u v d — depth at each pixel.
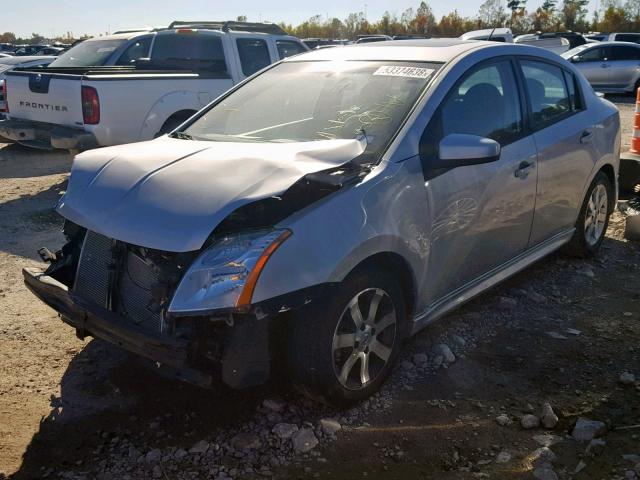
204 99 8.95
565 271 5.38
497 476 2.90
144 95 8.23
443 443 3.14
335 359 3.22
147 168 3.36
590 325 4.39
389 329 3.48
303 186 3.21
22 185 8.68
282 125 4.04
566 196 4.97
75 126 8.04
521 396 3.53
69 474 2.94
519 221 4.41
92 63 10.01
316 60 4.62
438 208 3.64
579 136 5.00
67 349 4.07
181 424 3.30
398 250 3.38
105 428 3.28
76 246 3.74
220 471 2.95
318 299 3.06
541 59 4.88
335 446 3.12
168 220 3.00
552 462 2.98
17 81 8.77
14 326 4.38
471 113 4.01
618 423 3.28
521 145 4.35
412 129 3.62
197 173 3.23
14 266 5.55
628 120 15.22
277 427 3.21
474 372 3.78
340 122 3.86
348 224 3.13
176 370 2.99
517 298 4.82
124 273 3.27
